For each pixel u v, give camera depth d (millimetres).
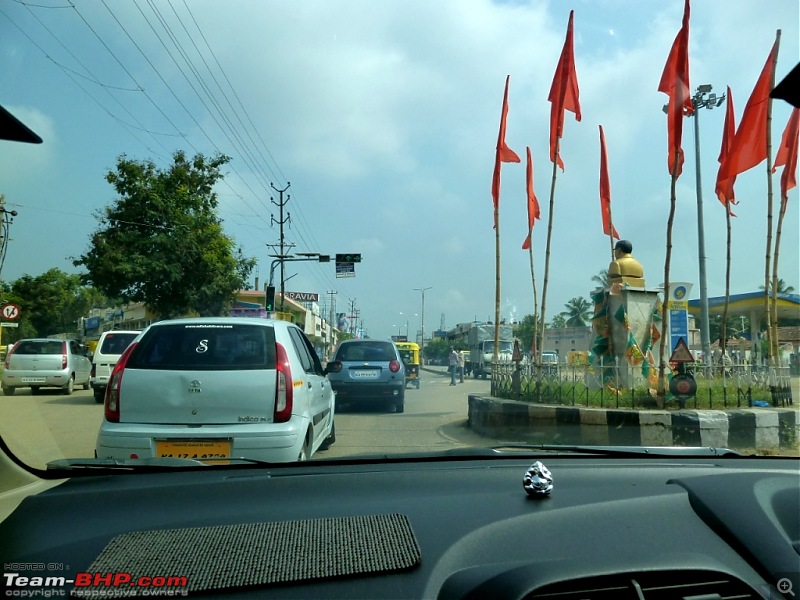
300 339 6777
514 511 2656
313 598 2010
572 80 11273
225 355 5523
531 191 13391
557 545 2279
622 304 11234
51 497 3021
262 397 5414
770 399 9672
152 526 2596
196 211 28000
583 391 9547
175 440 5219
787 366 10312
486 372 37906
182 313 27875
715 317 32562
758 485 2766
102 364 14516
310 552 2273
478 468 3639
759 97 10094
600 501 2773
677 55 9469
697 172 17672
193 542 2381
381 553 2248
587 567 2068
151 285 26938
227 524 2594
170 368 5418
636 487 3062
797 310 20203
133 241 26531
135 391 5352
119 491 3129
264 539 2398
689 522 2504
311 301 71625
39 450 6219
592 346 11812
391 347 13883
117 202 26969
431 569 2156
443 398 18062
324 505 2846
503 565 2125
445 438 9422
